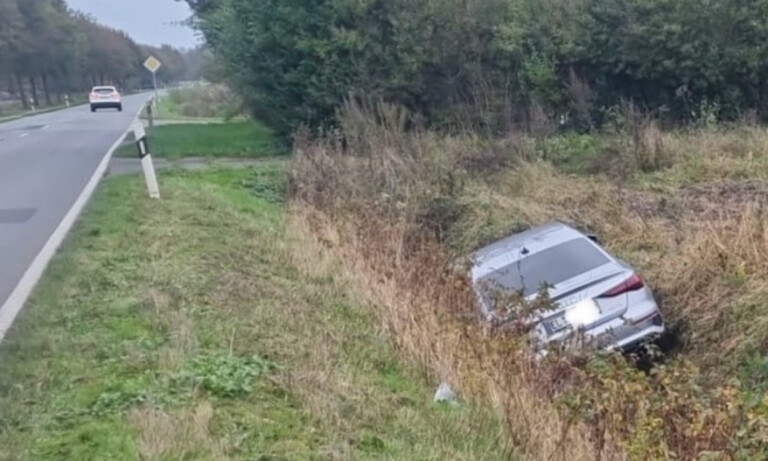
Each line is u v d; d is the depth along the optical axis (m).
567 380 6.81
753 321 9.02
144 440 4.63
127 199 13.27
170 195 13.78
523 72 21.89
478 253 10.73
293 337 6.79
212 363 5.90
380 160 15.16
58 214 12.29
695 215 12.20
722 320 9.35
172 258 9.21
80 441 4.63
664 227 12.02
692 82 21.31
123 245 9.83
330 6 21.14
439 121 21.02
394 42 21.34
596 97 21.95
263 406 5.31
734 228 10.81
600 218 12.71
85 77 96.44
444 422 5.56
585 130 21.17
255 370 5.86
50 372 5.64
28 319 6.82
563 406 5.97
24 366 5.71
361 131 17.92
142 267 8.73
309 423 5.12
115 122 38.22
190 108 48.09
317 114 21.59
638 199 13.45
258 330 6.84
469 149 17.00
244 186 16.22
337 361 6.39
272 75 21.70
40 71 77.50
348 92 20.81
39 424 4.83
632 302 9.26
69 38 83.06
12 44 69.06
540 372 6.76
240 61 22.36
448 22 21.59
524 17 22.16
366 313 8.04
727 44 20.83
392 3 21.31
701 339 9.41
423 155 16.23
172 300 7.49
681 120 21.08
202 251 9.66
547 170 15.58
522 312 7.82
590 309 9.05
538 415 5.85
